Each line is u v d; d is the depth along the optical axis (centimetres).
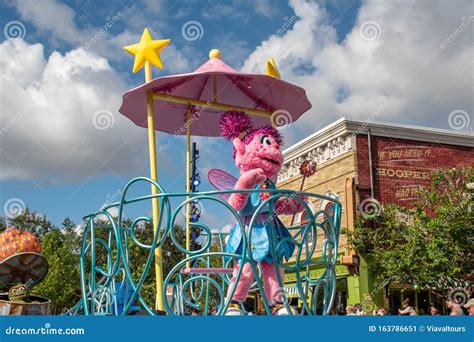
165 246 1578
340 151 1827
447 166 1856
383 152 1798
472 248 1384
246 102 586
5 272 414
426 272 1402
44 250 2208
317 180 1909
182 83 516
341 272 1742
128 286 420
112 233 446
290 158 2055
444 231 1391
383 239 1667
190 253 367
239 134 473
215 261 872
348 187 1733
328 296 409
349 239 1664
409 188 1795
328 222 416
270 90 542
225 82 571
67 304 2120
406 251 1448
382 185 1772
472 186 1439
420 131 1844
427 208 1781
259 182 424
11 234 423
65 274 2142
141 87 491
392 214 1609
